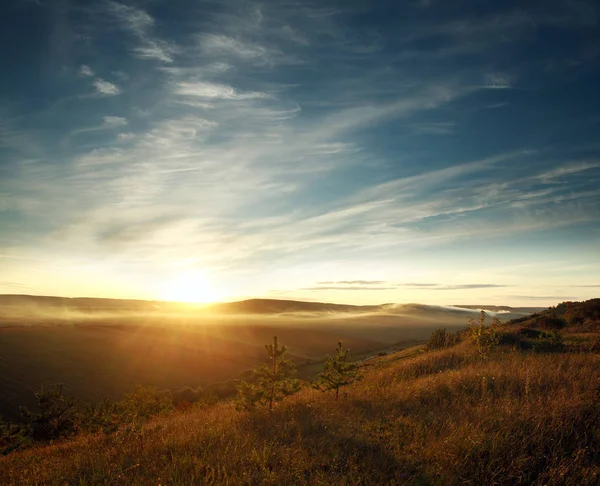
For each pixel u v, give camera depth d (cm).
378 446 704
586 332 2531
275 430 870
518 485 570
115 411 2131
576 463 604
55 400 2139
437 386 1175
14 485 746
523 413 789
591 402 831
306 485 570
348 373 1380
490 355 1756
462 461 621
